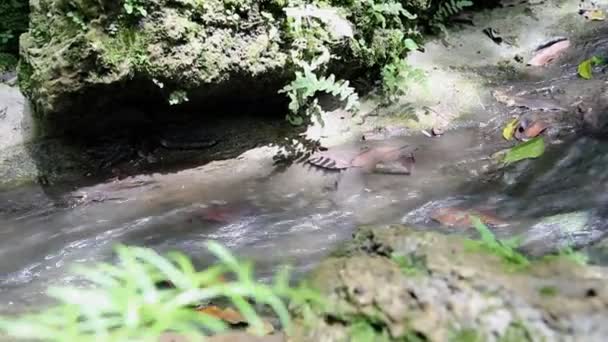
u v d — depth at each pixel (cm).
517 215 362
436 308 154
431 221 365
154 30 402
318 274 181
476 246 172
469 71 516
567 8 579
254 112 466
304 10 439
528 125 445
